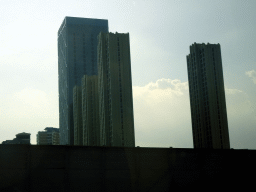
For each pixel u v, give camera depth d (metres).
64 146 26.77
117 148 28.73
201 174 32.56
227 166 34.53
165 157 30.88
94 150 27.73
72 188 26.31
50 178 25.86
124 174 28.41
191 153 32.56
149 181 29.52
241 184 35.00
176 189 30.77
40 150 26.03
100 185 27.30
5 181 24.61
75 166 26.78
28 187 25.11
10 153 25.17
